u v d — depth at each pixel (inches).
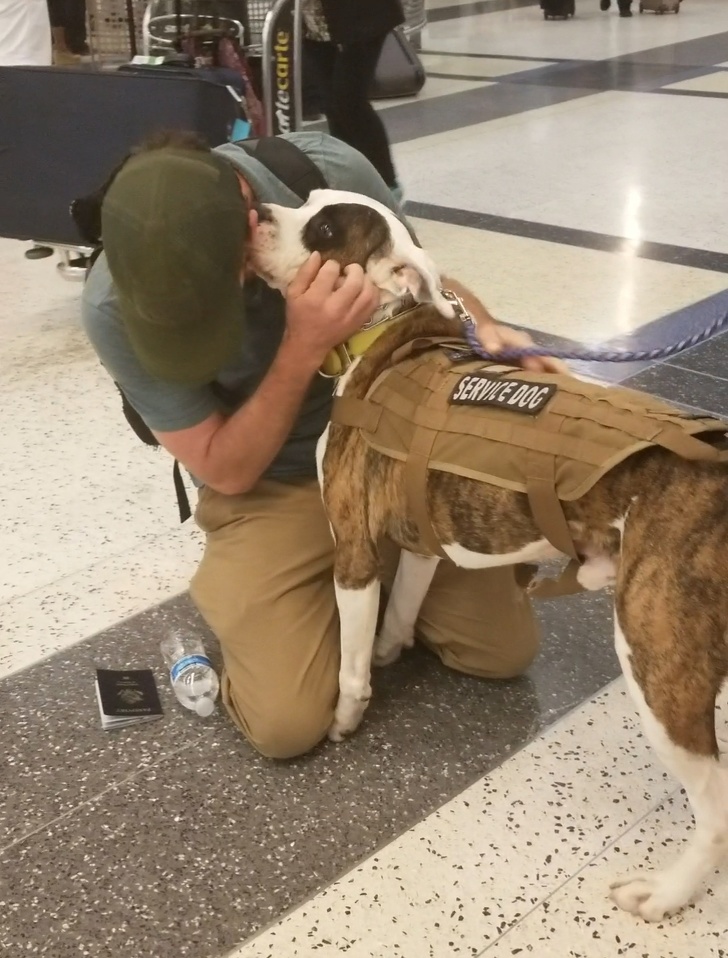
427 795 78.6
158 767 82.4
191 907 70.6
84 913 70.7
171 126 138.6
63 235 152.6
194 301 59.9
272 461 84.4
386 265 69.3
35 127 147.9
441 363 70.2
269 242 68.7
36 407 140.9
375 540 73.0
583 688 88.9
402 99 307.3
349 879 71.9
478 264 178.4
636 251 180.5
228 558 85.6
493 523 65.4
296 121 170.1
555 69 339.6
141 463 126.8
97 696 90.0
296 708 79.7
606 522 61.3
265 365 80.9
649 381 135.0
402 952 66.5
